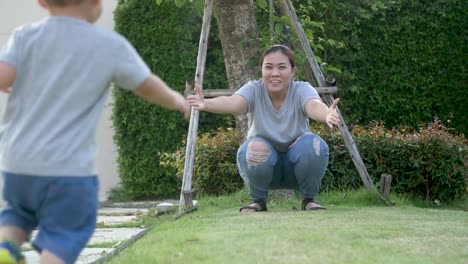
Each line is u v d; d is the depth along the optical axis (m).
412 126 13.41
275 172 7.51
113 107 13.53
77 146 3.62
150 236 5.76
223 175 10.07
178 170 10.67
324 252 4.49
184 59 13.27
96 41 3.73
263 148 7.25
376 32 13.33
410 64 13.41
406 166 9.77
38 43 3.71
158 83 3.89
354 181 9.66
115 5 13.96
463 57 13.41
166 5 13.23
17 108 3.67
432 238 5.20
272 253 4.46
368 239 5.06
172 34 13.27
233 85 9.48
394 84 13.38
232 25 9.46
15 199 3.68
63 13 3.78
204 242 4.93
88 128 3.67
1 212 3.77
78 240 3.60
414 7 13.35
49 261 3.53
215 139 10.31
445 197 9.87
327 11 13.06
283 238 5.00
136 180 13.50
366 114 13.38
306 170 7.32
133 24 13.38
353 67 13.30
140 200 13.68
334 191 9.34
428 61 13.39
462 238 5.23
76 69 3.68
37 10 13.92
